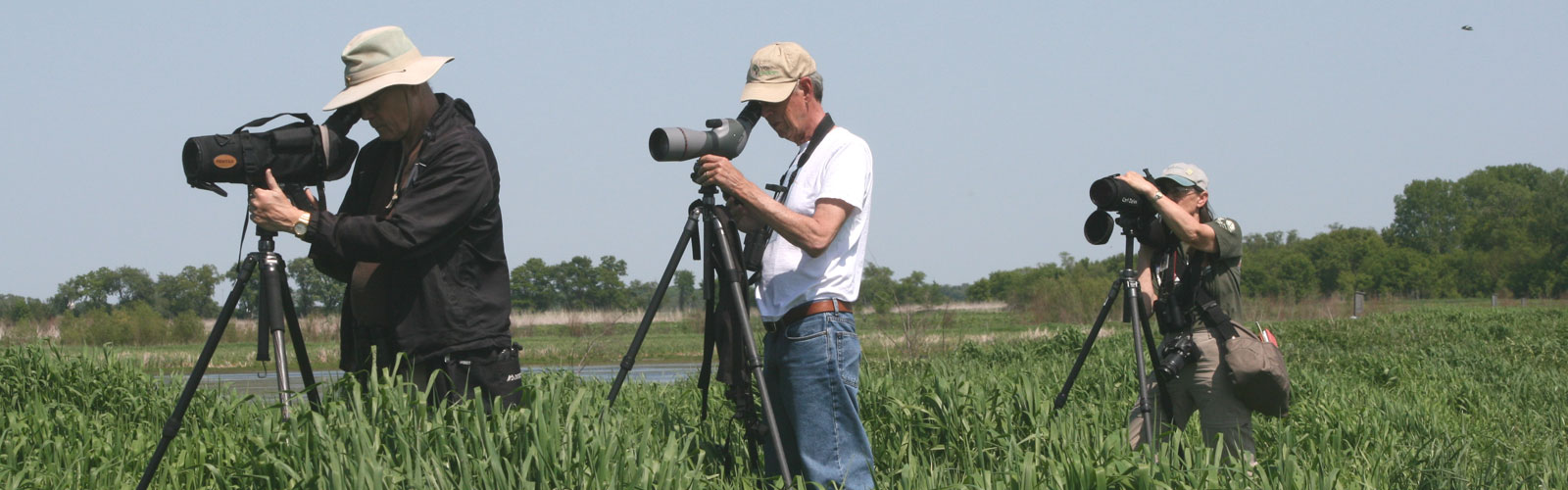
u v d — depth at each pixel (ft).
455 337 23.98
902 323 83.97
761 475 26.27
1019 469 23.76
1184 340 29.09
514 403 25.04
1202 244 28.68
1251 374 28.32
